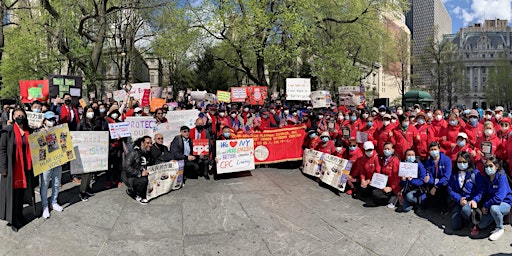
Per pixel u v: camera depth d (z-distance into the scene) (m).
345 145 8.85
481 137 7.84
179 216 6.80
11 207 5.79
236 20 20.95
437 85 49.91
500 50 116.25
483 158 6.55
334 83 28.84
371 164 7.76
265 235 6.21
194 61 37.59
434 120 9.15
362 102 16.19
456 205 6.32
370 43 29.53
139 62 46.84
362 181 7.84
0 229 5.94
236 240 6.04
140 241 5.92
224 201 7.49
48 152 6.30
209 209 7.11
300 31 19.75
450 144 8.12
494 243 5.71
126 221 6.51
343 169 8.14
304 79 15.18
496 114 9.80
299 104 17.11
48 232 5.93
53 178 6.63
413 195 7.01
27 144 6.05
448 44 46.28
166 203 7.34
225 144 8.94
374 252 5.70
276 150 10.05
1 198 5.86
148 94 12.27
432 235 6.13
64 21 19.22
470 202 5.98
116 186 8.31
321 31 27.30
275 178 9.25
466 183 6.15
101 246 5.73
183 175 8.53
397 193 7.32
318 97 15.28
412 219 6.80
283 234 6.25
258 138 9.86
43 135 6.23
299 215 6.98
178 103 15.23
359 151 8.34
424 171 7.03
